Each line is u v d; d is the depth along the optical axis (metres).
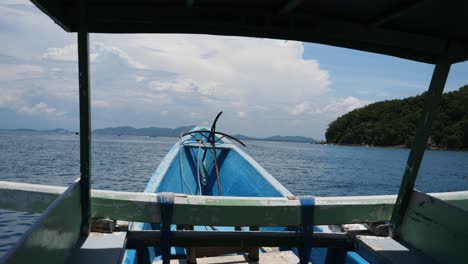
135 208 2.57
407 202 2.72
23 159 26.47
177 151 7.04
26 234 1.49
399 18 2.29
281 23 2.30
